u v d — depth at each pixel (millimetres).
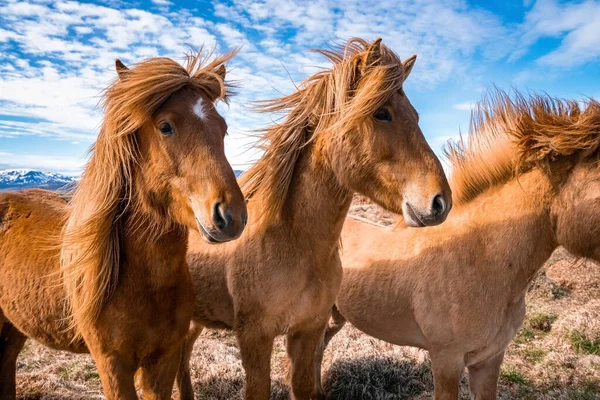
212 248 2783
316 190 2334
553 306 5629
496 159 2605
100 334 2016
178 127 1799
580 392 3652
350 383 3775
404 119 2039
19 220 2584
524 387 3816
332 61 2406
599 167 2252
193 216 1821
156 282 2061
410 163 1979
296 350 2607
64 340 2344
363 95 2008
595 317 4953
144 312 2047
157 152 1847
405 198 1994
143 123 1856
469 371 2834
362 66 2109
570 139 2238
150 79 1797
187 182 1775
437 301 2604
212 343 4703
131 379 2062
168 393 2277
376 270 2975
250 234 2502
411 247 2857
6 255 2457
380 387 3758
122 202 2045
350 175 2154
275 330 2471
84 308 1984
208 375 3955
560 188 2355
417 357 4191
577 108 2418
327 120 2260
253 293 2447
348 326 4988
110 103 1923
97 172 2012
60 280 2217
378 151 2039
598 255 2344
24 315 2398
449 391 2607
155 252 2031
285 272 2365
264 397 2494
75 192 2182
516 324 2596
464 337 2520
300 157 2408
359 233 3363
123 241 2061
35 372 3846
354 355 4176
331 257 2461
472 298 2484
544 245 2473
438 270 2635
